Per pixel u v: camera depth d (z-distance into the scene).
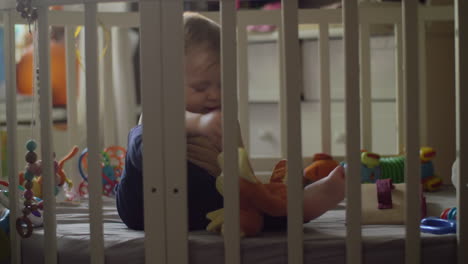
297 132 1.00
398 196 1.26
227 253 1.02
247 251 1.04
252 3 2.20
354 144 1.00
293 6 0.99
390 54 2.24
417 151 1.00
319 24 1.82
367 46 1.82
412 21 0.99
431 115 1.95
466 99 1.01
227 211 1.02
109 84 1.87
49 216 1.09
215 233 1.11
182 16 1.01
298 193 1.01
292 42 0.99
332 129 2.37
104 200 1.63
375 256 1.04
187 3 2.08
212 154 1.14
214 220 1.10
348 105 1.00
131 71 2.21
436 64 1.94
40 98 1.08
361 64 1.83
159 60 1.02
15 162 1.15
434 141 1.95
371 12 1.81
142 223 1.17
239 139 1.12
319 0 2.09
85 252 1.09
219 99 1.18
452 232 1.08
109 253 1.06
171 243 1.04
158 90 1.02
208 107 1.18
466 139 1.01
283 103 1.84
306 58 2.34
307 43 2.33
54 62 2.31
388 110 2.28
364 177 1.67
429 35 1.93
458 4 1.00
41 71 1.07
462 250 1.02
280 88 1.84
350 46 0.99
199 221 1.15
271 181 1.22
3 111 2.20
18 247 1.16
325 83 1.83
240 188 1.06
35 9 1.07
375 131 2.30
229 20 1.00
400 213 1.21
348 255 1.02
